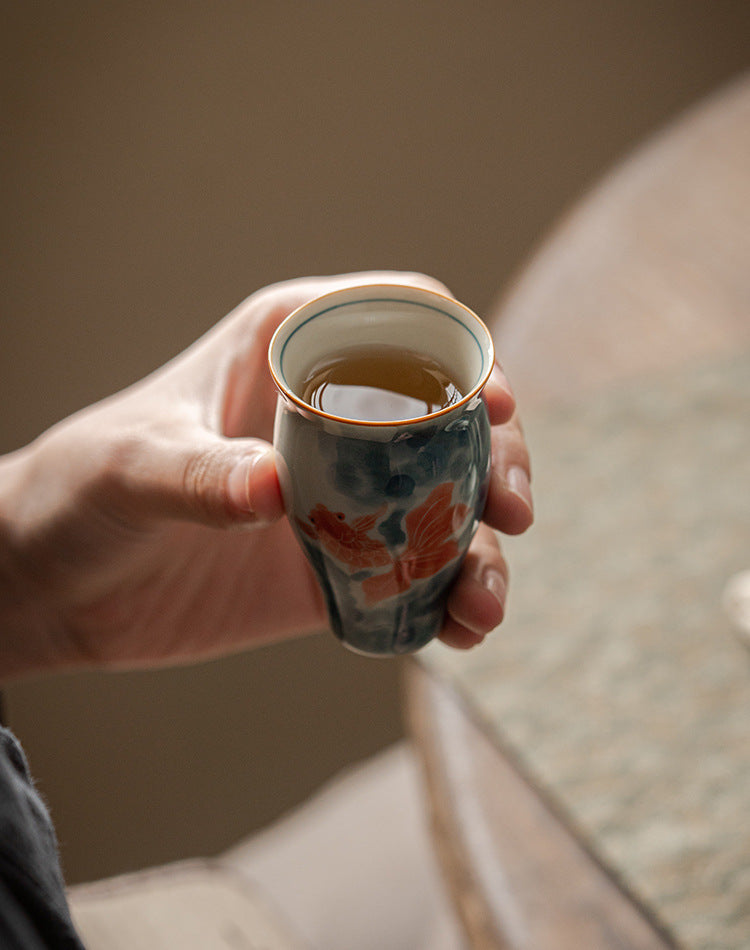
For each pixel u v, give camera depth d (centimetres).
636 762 69
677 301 96
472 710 71
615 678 72
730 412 84
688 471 81
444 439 55
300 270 171
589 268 101
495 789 69
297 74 160
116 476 65
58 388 158
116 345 160
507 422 63
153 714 162
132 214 156
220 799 171
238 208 162
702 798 67
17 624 73
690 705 70
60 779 161
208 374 67
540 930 64
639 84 189
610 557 77
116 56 148
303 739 172
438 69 170
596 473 81
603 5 178
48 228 152
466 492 56
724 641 73
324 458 55
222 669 162
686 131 116
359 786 113
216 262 163
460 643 65
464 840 67
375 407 57
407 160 173
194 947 76
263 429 71
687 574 76
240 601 74
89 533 68
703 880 65
